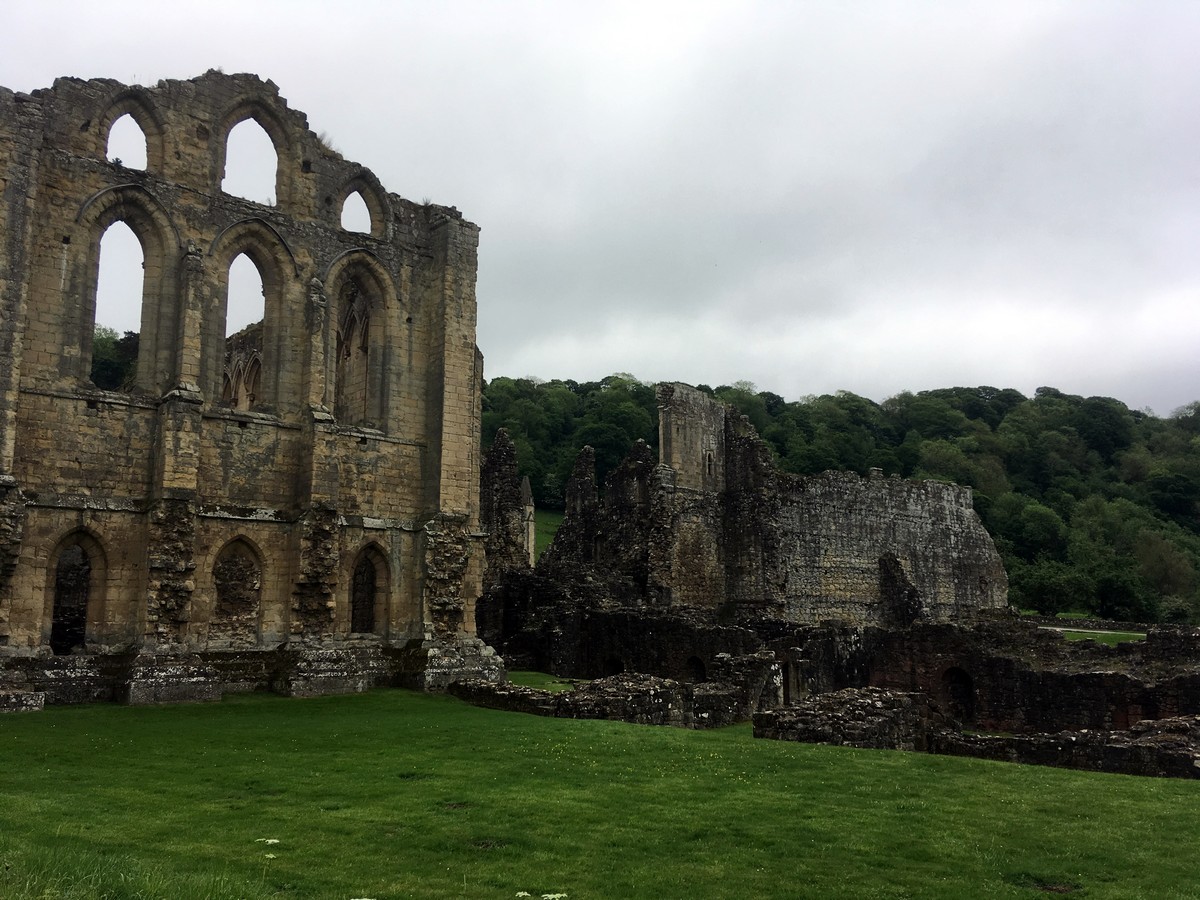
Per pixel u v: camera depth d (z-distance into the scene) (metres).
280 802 16.53
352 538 34.66
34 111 28.97
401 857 13.18
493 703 30.55
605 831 14.71
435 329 37.53
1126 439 151.75
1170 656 39.50
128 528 29.77
